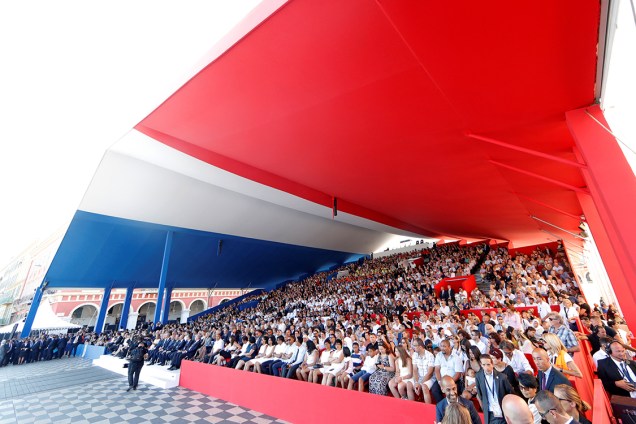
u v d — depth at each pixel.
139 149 11.79
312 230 26.20
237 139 9.09
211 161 11.30
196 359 12.25
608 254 8.45
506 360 5.38
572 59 4.59
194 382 9.77
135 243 20.73
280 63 5.64
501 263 17.28
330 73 5.80
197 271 26.84
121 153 13.20
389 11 4.27
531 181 9.49
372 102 6.53
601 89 5.10
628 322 8.05
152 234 20.50
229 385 8.53
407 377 5.98
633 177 4.76
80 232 18.20
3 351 16.08
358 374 6.99
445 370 5.77
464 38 4.53
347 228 28.39
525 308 10.52
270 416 7.16
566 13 3.87
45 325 21.50
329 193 14.76
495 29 4.29
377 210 17.48
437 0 3.94
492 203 12.77
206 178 13.56
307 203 15.30
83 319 35.16
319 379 8.01
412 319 13.05
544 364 4.00
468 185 10.72
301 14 4.53
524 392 3.82
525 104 5.81
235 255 26.66
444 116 6.70
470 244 26.12
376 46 5.00
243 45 5.24
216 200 18.47
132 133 10.27
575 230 16.64
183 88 6.80
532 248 20.64
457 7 4.01
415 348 6.20
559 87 5.21
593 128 5.45
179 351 12.73
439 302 13.46
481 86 5.54
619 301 8.21
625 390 4.10
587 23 3.96
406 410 5.14
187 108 7.66
